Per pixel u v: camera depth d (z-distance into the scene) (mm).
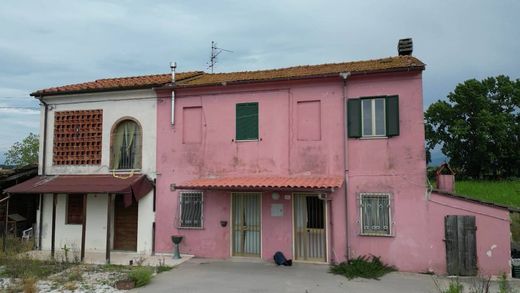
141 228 14906
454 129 42719
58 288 10352
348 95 13297
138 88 15172
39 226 15852
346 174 13109
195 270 12344
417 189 12469
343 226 13000
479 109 43469
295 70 15938
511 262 11703
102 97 15828
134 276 10688
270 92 14125
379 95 12977
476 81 44188
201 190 14305
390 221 12586
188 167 14750
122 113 15609
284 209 13609
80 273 11758
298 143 13711
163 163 15008
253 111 14281
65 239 15625
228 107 14547
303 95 13773
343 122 13320
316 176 13398
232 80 14367
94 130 15805
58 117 16266
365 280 11195
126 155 15562
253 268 12594
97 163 15641
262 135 14094
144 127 15328
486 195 28281
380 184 12797
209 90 14711
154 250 14773
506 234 11719
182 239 14492
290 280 11133
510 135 42406
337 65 15836
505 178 41781
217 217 14289
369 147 13000
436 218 12273
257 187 12391
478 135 41906
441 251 12156
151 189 14992
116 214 15648
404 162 12633
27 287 9922
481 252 11875
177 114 15039
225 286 10516
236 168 14281
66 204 15805
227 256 14031
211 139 14617
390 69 12586
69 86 17250
